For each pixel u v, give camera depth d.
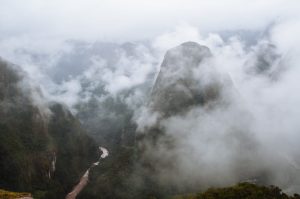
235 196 103.69
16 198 110.38
